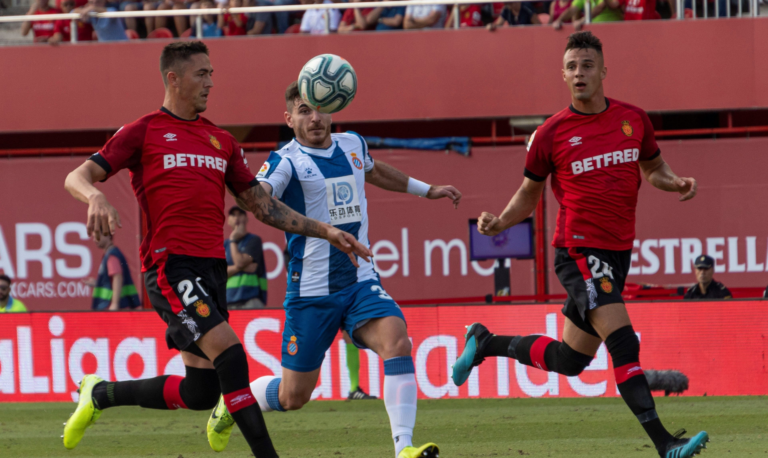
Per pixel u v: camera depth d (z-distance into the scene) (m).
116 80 40.12
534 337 16.88
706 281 29.64
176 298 13.20
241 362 12.97
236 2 40.69
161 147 13.32
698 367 25.31
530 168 15.27
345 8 39.09
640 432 19.83
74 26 40.38
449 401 25.86
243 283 30.92
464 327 26.33
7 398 27.45
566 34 38.38
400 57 39.31
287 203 15.14
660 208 36.78
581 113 14.73
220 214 13.75
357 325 14.55
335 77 14.89
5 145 43.00
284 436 20.59
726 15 38.22
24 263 38.62
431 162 37.66
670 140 37.91
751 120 40.59
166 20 41.25
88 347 27.25
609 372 25.66
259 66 39.78
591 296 14.25
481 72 38.97
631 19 38.62
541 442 18.83
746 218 36.38
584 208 14.48
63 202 38.56
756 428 19.92
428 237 37.56
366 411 24.22
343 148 15.56
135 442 20.16
